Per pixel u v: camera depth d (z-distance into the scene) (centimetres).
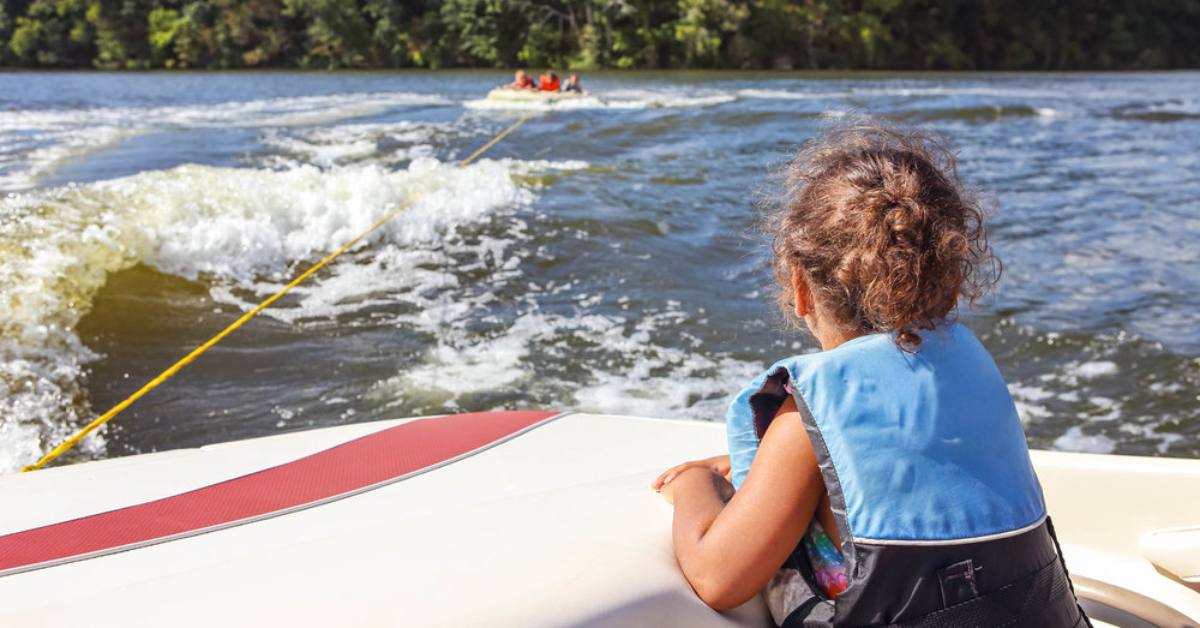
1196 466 204
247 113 1962
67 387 470
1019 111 2127
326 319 581
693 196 991
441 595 113
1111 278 705
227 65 4531
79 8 4609
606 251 755
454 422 219
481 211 850
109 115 1858
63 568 131
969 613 114
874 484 115
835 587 122
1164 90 2931
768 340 564
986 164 1296
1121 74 4284
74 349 509
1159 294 666
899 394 119
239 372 501
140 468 184
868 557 114
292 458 190
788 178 138
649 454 198
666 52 4366
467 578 117
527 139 1503
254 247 686
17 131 1503
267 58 4547
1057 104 2331
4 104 2133
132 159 1202
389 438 205
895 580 114
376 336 557
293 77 3662
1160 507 203
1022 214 933
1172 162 1324
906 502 115
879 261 121
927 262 121
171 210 692
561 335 568
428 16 4459
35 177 1023
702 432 213
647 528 140
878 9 4606
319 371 506
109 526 150
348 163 1222
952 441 118
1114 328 593
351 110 2050
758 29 4388
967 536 115
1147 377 519
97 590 123
